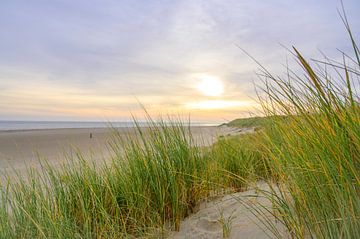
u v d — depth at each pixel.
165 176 2.81
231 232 2.14
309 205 1.47
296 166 1.66
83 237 2.24
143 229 2.52
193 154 3.28
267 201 2.50
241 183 3.45
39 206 2.41
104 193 2.77
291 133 1.83
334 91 1.52
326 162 1.38
